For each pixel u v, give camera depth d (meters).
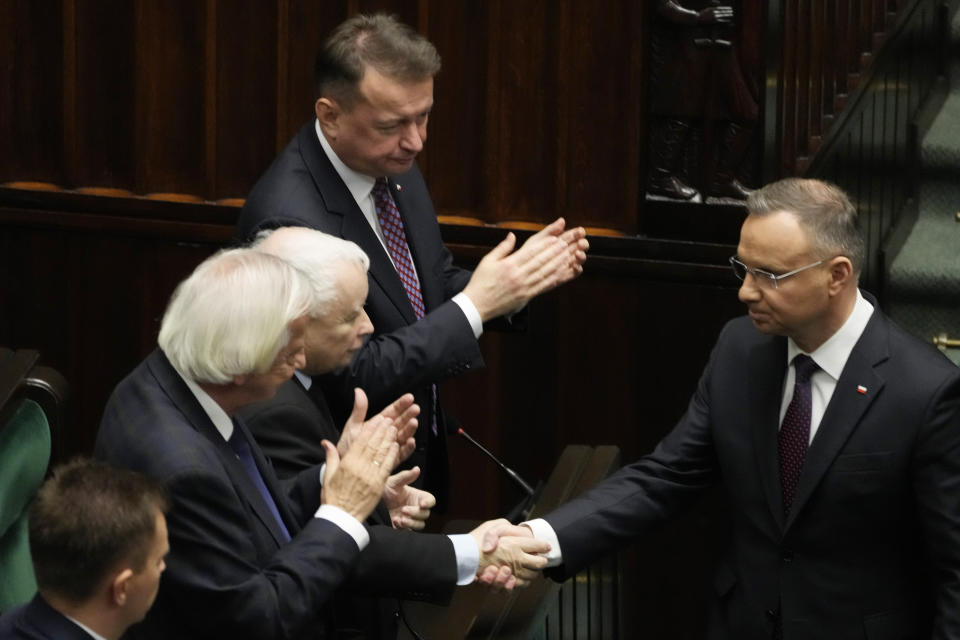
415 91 12.71
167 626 9.54
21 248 21.47
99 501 8.16
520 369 19.95
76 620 8.26
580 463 13.50
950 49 21.00
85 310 21.39
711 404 11.95
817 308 11.01
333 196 13.20
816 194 10.97
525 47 19.53
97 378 21.48
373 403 12.51
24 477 13.63
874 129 19.02
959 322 18.91
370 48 12.62
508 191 19.92
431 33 19.83
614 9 18.94
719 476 12.46
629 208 19.23
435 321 12.72
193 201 20.94
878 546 11.30
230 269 9.55
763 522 11.60
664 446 12.43
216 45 20.62
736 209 18.30
